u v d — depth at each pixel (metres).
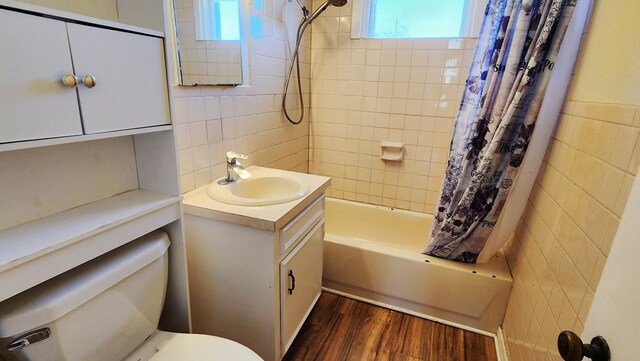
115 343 0.95
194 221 1.33
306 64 2.43
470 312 1.75
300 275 1.51
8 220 0.82
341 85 2.46
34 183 0.85
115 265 0.92
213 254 1.34
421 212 2.52
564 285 1.04
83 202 0.98
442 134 2.31
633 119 0.80
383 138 2.46
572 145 1.17
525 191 1.53
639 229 0.51
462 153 1.71
